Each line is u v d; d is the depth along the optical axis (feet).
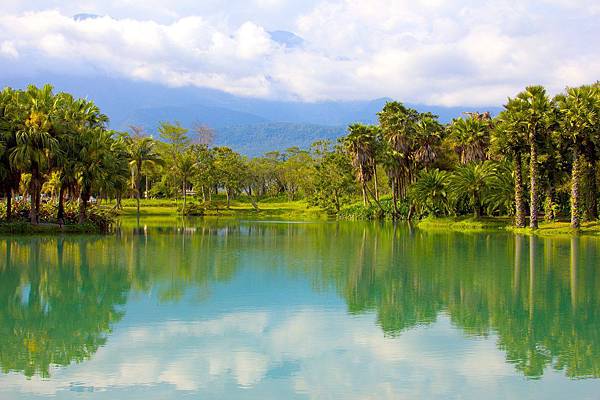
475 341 62.34
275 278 103.04
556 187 242.58
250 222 310.04
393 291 90.38
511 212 257.14
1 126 182.60
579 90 203.72
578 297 85.71
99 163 205.67
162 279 101.30
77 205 222.48
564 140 210.79
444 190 268.41
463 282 98.94
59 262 122.21
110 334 64.85
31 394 47.29
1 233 186.29
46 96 203.82
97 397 46.80
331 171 376.89
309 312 76.07
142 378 51.16
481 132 271.69
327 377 51.49
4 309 77.00
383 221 317.42
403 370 53.06
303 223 299.38
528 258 132.77
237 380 50.67
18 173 191.31
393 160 304.91
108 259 128.77
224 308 78.02
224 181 412.98
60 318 72.28
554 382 50.01
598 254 140.67
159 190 469.98
